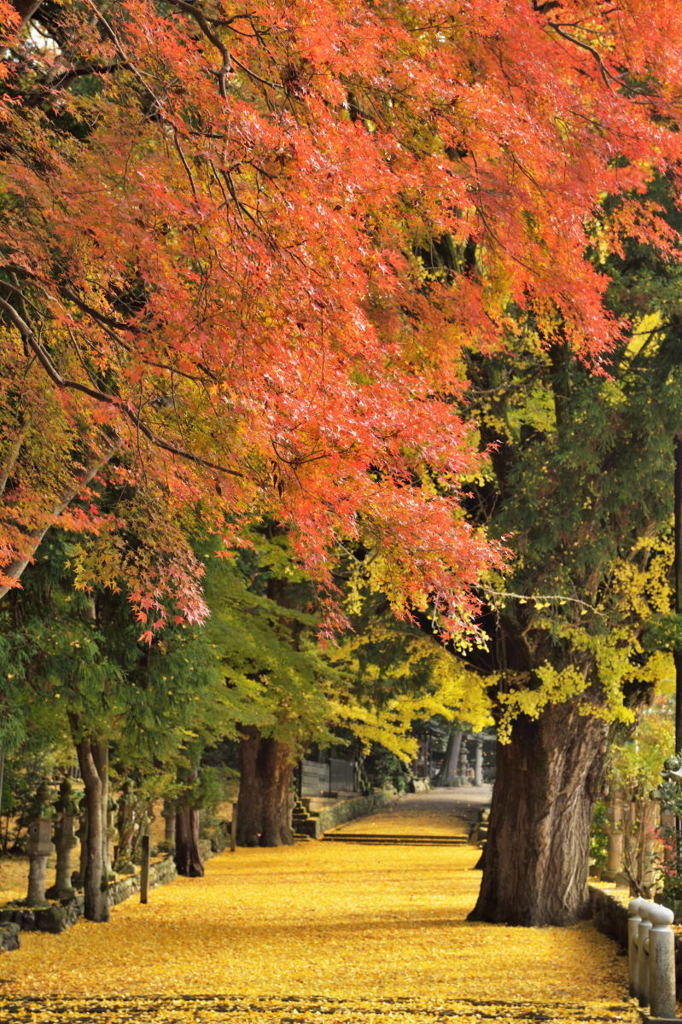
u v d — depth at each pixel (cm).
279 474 833
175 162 779
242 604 2783
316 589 986
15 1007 1262
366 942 1878
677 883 1470
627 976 1510
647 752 2078
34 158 839
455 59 921
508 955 1714
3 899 2203
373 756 7006
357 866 3675
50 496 1030
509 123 881
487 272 1068
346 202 758
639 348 1783
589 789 2152
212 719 2502
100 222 756
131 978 1509
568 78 1009
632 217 1198
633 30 1007
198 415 859
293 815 4972
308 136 734
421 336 1033
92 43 849
